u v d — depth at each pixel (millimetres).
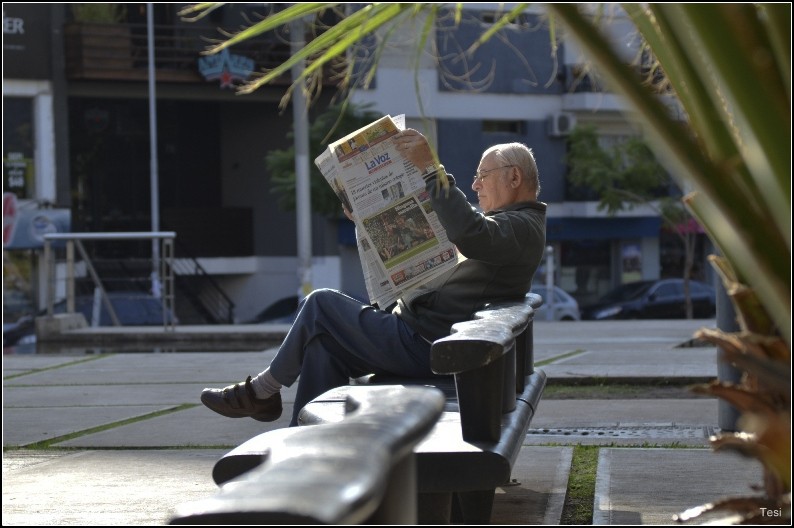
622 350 19438
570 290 64812
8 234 53344
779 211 3215
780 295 3357
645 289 52844
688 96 3764
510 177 7742
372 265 7285
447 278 7586
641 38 4121
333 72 4410
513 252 7312
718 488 7645
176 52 56812
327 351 7625
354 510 2217
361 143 7242
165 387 15352
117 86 57750
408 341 7488
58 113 55312
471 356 5090
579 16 3111
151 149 57719
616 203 58375
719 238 3867
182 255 62312
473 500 5852
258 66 56188
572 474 8445
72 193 61719
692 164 3252
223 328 29516
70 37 55219
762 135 3139
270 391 7789
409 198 7203
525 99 60812
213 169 66188
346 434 2762
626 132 61531
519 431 5863
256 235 64562
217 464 5219
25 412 12984
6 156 54062
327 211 53844
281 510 2145
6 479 8586
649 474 8211
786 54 3189
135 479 8547
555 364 16531
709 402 12602
